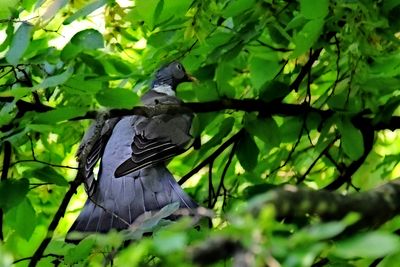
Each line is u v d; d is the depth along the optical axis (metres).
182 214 8.05
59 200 12.32
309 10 9.30
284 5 10.52
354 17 9.56
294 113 11.12
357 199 5.92
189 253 5.12
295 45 9.55
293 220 7.05
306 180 12.63
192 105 10.62
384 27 9.73
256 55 11.59
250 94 12.37
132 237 8.20
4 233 11.64
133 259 5.32
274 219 5.56
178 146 10.60
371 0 9.70
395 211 6.04
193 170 11.68
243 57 11.98
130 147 10.67
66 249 10.16
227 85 10.90
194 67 11.69
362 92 10.88
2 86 10.35
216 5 10.72
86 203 10.37
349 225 5.47
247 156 11.23
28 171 10.39
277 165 12.59
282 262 5.36
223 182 11.83
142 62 11.58
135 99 9.39
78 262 9.23
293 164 12.69
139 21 11.19
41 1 9.95
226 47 10.36
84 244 8.62
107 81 10.43
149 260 7.35
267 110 11.01
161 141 10.55
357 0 9.52
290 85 11.52
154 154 10.42
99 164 10.87
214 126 11.83
